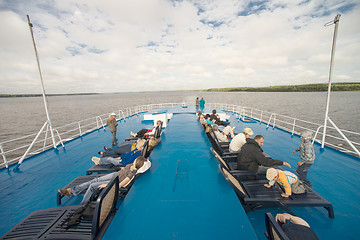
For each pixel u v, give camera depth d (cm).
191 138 575
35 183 427
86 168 510
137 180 311
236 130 924
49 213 241
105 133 953
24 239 199
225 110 1770
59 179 446
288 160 519
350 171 443
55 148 701
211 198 253
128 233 192
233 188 286
